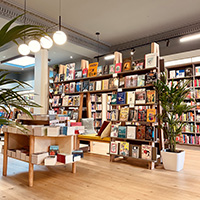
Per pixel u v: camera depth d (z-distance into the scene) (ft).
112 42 27.66
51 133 9.29
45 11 19.56
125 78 14.48
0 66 37.58
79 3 18.07
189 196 8.08
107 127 14.84
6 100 4.00
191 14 19.76
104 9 19.08
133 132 13.03
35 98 23.17
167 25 22.27
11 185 9.00
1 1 17.33
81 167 12.23
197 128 20.40
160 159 13.16
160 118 12.30
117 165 12.85
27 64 38.40
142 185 9.24
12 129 10.14
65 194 8.04
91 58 30.63
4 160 10.58
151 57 13.17
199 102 20.71
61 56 33.06
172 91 11.85
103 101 25.94
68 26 22.72
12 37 3.34
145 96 13.09
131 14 19.94
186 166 12.76
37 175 10.53
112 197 7.84
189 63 21.39
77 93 19.48
